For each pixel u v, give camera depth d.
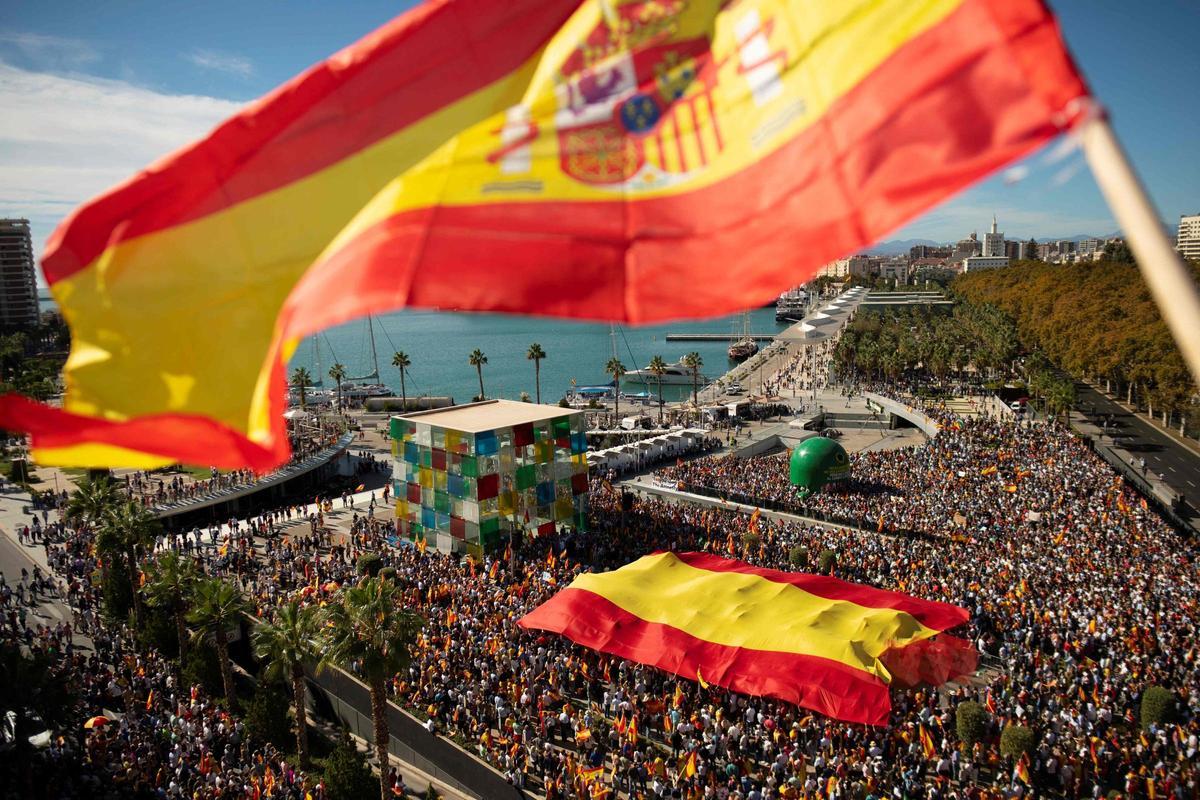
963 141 4.79
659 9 6.47
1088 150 4.27
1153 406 110.38
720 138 6.09
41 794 31.42
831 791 28.45
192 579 43.44
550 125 6.47
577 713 37.22
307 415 124.81
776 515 69.25
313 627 35.09
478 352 142.00
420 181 6.48
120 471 91.38
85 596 52.47
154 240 6.74
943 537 57.25
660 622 38.19
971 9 4.98
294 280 6.48
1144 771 29.81
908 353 137.75
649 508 69.56
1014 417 101.75
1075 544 52.69
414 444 62.69
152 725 36.94
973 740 31.67
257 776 33.44
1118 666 36.22
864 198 5.25
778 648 34.88
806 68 5.82
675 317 5.82
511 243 6.21
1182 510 70.38
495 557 57.78
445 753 35.19
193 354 6.49
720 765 32.09
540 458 61.91
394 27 6.81
